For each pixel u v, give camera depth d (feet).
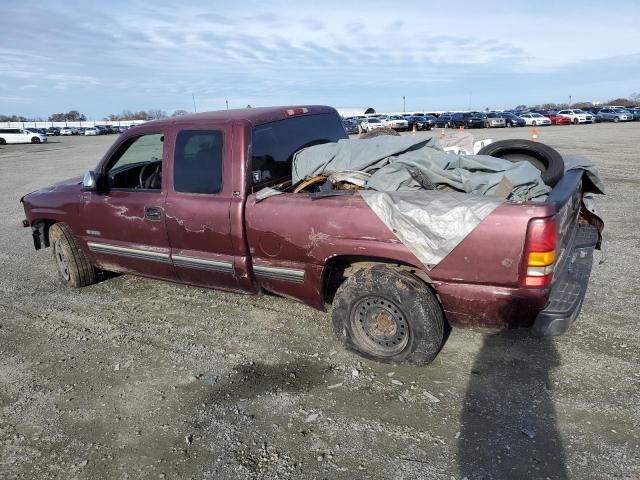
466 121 149.89
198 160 13.83
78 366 13.05
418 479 8.59
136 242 15.66
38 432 10.49
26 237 27.50
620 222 23.94
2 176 59.67
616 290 15.64
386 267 11.75
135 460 9.50
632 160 48.32
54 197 17.66
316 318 14.97
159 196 14.65
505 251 10.06
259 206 12.81
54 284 19.34
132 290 18.19
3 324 15.88
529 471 8.60
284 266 12.85
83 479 9.11
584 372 11.33
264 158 13.75
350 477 8.75
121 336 14.60
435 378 11.51
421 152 13.01
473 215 10.18
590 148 61.67
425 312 11.13
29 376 12.71
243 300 16.61
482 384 11.16
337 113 17.48
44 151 107.96
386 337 11.98
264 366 12.51
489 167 12.16
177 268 14.94
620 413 9.88
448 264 10.64
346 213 11.51
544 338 12.91
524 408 10.25
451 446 9.32
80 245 17.56
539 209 9.81
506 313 10.57
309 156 13.93
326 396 11.11
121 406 11.21
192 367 12.67
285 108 15.16
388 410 10.49
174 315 15.83
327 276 12.73
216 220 13.44
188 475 9.04
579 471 8.52
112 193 15.90
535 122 142.92
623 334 12.87
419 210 10.57
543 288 10.12
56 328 15.39
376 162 13.17
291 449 9.54
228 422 10.43
